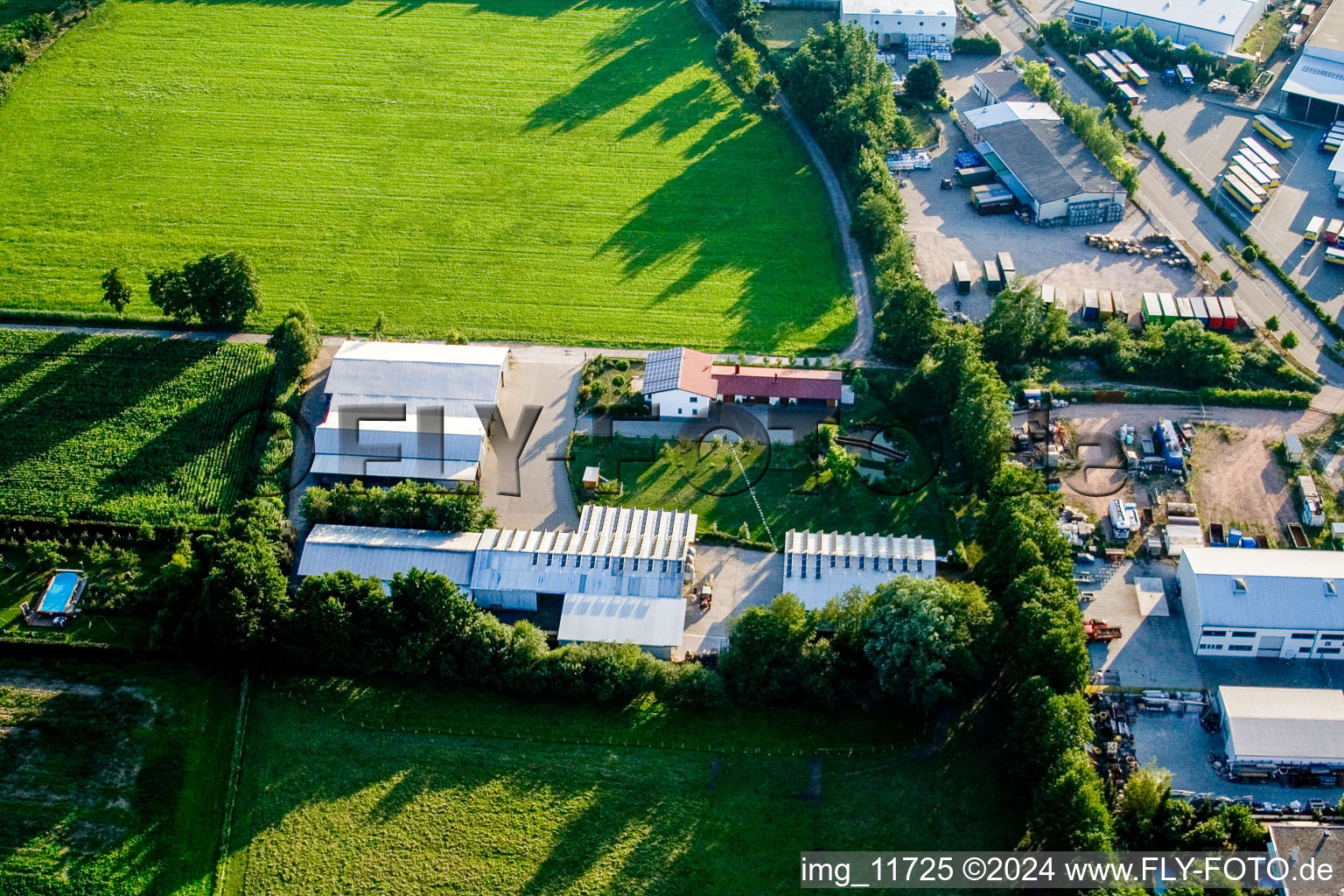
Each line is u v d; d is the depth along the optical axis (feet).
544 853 503.61
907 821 509.76
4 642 580.71
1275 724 518.78
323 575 586.45
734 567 622.95
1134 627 581.12
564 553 613.11
